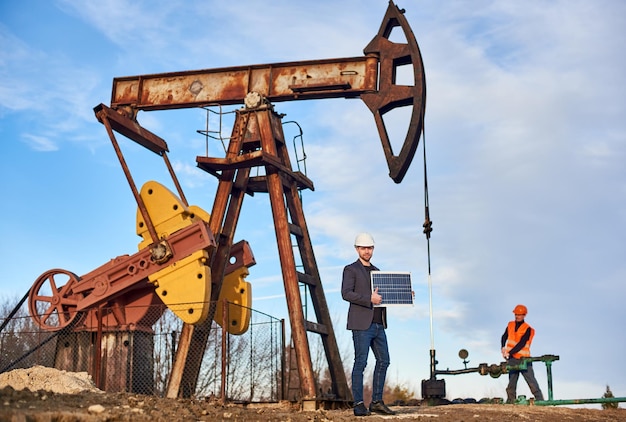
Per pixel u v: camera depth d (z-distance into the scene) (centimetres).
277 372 1596
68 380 1291
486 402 1539
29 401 948
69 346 1573
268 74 1708
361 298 1191
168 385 1514
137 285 1572
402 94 1620
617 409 1499
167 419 963
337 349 1709
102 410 916
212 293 1625
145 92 1752
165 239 1537
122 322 1571
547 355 1477
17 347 1703
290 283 1595
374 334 1204
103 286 1559
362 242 1220
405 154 1591
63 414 848
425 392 1472
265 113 1684
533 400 1456
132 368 1538
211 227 1647
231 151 1678
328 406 1526
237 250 1722
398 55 1644
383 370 1217
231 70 1725
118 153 1577
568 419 1270
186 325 1542
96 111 1594
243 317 1683
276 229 1631
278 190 1650
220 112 1712
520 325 1530
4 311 2970
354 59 1673
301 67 1698
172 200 1578
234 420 1057
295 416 1153
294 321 1570
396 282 1207
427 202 1488
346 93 1670
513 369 1484
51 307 1594
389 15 1666
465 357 1502
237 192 1716
